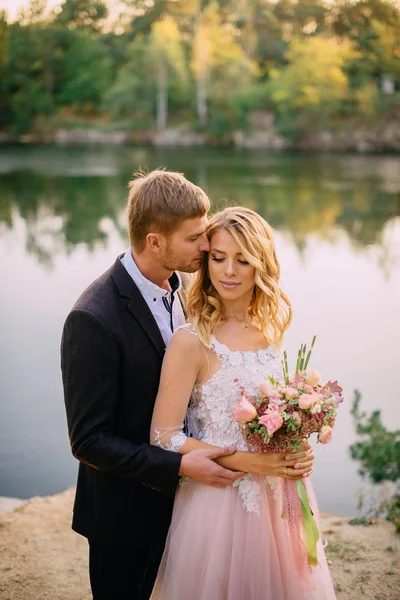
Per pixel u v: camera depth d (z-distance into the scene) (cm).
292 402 193
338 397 201
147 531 221
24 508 362
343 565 300
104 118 4906
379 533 331
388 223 1772
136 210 209
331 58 4231
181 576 205
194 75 4609
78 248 1466
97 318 201
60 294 1014
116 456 198
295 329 790
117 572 227
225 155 3656
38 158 3428
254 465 201
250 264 208
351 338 751
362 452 411
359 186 2458
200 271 217
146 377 209
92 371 200
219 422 207
